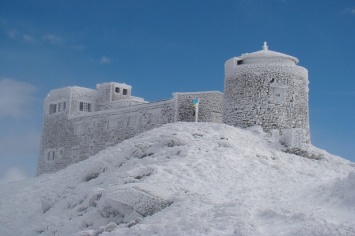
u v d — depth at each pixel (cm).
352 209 1547
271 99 3806
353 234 1226
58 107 5672
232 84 3988
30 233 2153
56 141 5547
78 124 5297
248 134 3503
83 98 5638
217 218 1442
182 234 1352
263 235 1293
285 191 1930
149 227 1482
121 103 5459
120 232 1512
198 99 4031
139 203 1825
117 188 1969
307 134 3894
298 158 3097
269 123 3769
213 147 2848
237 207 1526
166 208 1745
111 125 4912
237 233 1301
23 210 2739
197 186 2144
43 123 5822
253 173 2473
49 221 2192
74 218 2116
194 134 3150
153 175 2255
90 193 2262
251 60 4009
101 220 1938
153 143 2928
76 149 5253
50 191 2977
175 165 2430
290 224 1367
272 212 1477
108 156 3008
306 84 3988
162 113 4438
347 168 3078
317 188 1881
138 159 2719
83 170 3131
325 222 1345
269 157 2945
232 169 2480
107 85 5691
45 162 5628
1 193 3359
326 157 3350
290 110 3819
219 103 4384
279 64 3853
